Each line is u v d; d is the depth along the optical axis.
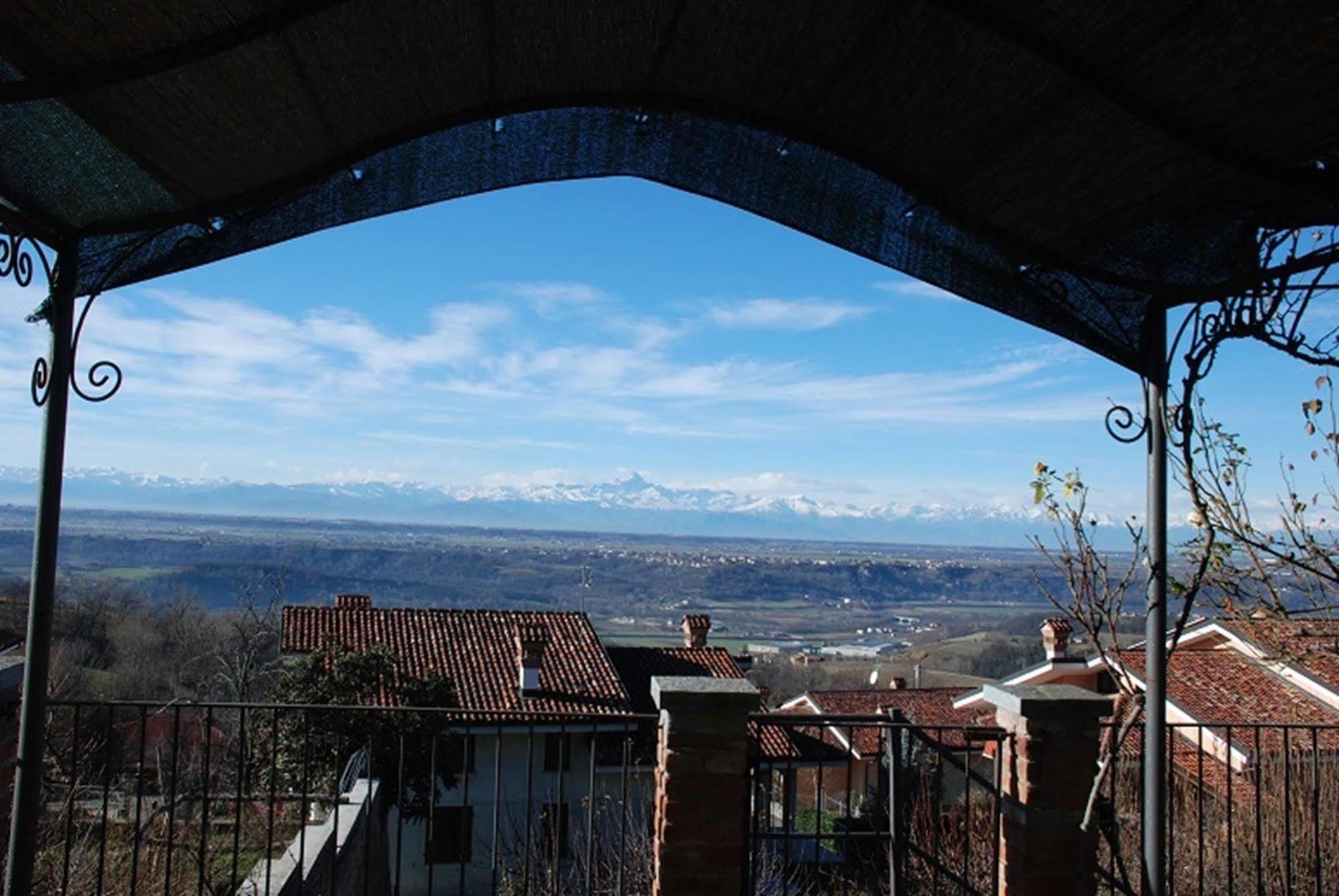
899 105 3.31
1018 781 4.07
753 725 5.42
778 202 3.81
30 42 2.64
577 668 17.59
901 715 4.43
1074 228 3.73
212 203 3.52
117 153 3.22
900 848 4.42
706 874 3.69
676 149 3.73
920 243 3.93
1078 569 4.65
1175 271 3.78
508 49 3.19
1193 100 2.82
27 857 3.33
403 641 17.67
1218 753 9.84
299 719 11.24
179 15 2.60
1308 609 5.41
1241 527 5.08
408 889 13.14
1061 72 2.85
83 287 3.54
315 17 2.76
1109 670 4.47
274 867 5.59
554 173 3.70
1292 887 5.37
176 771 4.29
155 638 28.17
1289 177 3.06
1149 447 3.95
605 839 6.78
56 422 3.45
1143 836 3.88
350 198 3.61
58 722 7.75
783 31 3.06
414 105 3.39
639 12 3.04
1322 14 2.36
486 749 14.28
